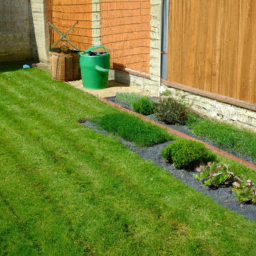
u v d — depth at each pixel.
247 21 6.38
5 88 9.52
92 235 4.20
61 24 11.87
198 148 5.52
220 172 5.14
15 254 3.90
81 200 4.83
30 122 7.38
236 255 3.91
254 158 5.79
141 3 8.79
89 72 9.35
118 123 7.02
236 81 6.87
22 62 13.18
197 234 4.23
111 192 5.02
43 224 4.36
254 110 6.62
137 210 4.64
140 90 9.53
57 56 10.10
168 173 5.52
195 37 7.52
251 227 4.32
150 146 6.40
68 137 6.72
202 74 7.58
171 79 8.48
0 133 6.86
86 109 8.14
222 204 4.79
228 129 6.72
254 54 6.40
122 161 5.87
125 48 9.74
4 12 12.88
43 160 5.87
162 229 4.31
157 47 8.62
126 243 4.09
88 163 5.79
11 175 5.42
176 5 7.83
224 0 6.71
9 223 4.36
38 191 5.03
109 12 9.91
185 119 7.43
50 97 8.89
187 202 4.79
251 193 4.80
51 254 3.91
